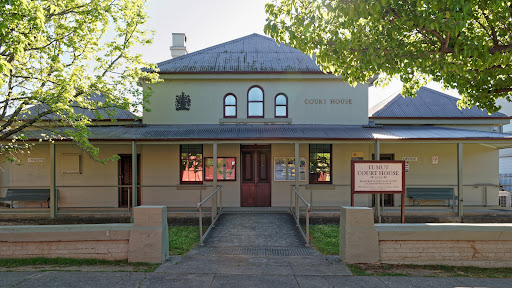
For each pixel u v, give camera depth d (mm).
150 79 12586
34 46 8672
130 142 11141
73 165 12695
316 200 12750
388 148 13047
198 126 13125
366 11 6371
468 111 14109
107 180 12797
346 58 7500
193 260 6508
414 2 6512
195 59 14203
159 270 5734
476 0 5984
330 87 13422
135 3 10836
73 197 12609
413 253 6102
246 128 12711
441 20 5723
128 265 5973
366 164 7977
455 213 11438
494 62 6328
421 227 6086
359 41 7246
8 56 8742
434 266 5992
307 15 7332
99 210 11844
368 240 6129
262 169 12961
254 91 13445
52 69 9352
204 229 9992
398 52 6980
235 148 12906
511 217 11258
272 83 13383
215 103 13375
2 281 5031
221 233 9172
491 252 6051
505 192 14250
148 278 5309
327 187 12719
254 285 5090
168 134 11719
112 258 6227
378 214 10945
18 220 11203
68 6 9438
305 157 12867
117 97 10688
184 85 13391
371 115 13938
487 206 12164
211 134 11703
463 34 6422
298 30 7426
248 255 7020
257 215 11484
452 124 13805
